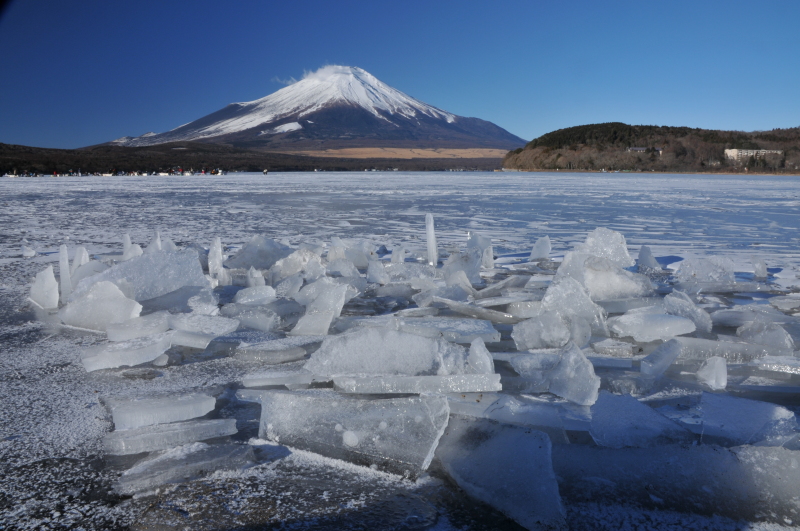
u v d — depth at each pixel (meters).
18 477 1.30
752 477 1.26
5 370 2.10
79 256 3.80
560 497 1.19
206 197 16.44
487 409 1.60
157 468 1.29
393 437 1.41
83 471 1.33
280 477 1.30
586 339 2.35
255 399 1.80
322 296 2.80
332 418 1.50
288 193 18.61
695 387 1.91
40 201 14.75
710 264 4.00
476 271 3.98
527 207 12.32
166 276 3.30
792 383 1.97
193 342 2.28
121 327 2.42
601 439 1.44
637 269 4.71
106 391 1.88
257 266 4.50
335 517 1.14
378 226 8.45
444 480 1.29
